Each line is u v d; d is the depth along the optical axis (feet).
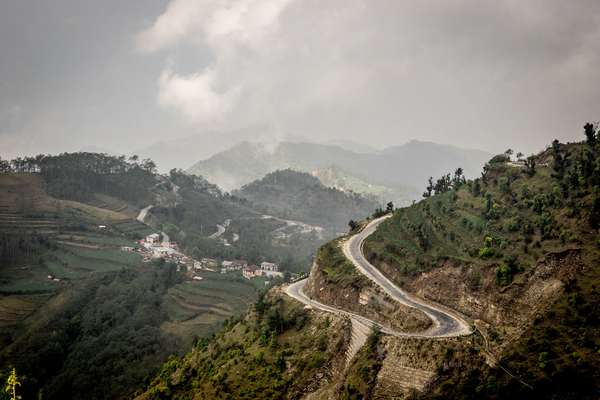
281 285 381.81
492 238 275.80
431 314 248.32
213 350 317.01
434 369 198.80
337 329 258.78
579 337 193.26
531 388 184.44
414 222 359.05
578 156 320.29
